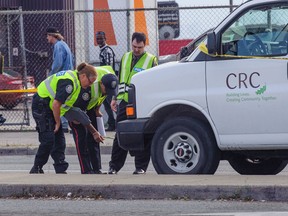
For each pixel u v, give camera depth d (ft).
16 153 166.81
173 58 204.64
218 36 107.24
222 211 89.56
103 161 154.71
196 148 109.19
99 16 214.90
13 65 232.94
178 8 191.83
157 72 110.93
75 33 217.97
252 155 110.73
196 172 108.99
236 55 107.14
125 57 122.72
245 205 93.20
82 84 114.42
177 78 109.81
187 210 90.63
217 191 97.09
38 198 101.24
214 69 107.65
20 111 205.16
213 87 107.86
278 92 104.94
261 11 106.63
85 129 118.21
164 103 110.01
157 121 112.47
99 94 116.47
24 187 102.22
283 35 105.81
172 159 110.42
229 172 132.46
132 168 143.54
